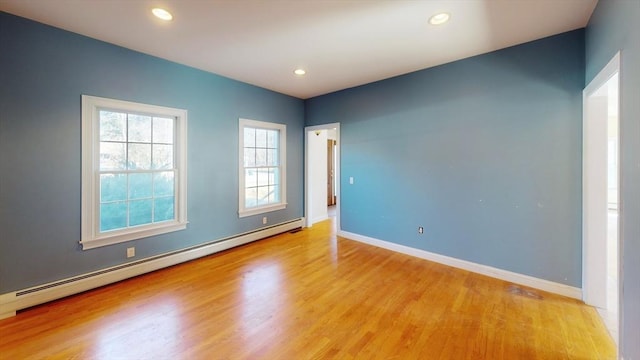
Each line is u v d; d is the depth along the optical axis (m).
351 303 2.52
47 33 2.49
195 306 2.46
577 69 2.54
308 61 3.37
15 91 2.36
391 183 4.03
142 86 3.12
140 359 1.80
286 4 2.17
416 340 1.99
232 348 1.91
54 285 2.55
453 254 3.42
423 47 2.95
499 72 2.99
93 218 2.79
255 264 3.48
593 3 2.13
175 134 3.50
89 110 2.74
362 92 4.36
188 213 3.60
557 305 2.46
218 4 2.17
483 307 2.44
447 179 3.44
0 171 2.30
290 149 5.14
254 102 4.41
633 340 1.50
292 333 2.08
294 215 5.28
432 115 3.54
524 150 2.86
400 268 3.35
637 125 1.46
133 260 3.09
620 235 1.68
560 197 2.67
